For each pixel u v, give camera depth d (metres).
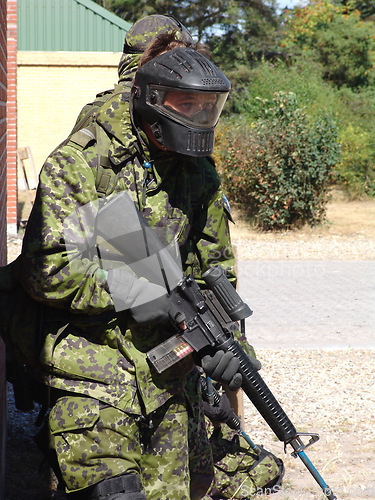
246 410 5.10
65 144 2.38
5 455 3.91
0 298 2.42
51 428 2.36
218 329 2.48
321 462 4.15
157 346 2.41
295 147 14.36
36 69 16.09
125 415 2.36
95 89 16.28
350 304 8.87
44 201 2.30
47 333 2.37
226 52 32.88
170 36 2.49
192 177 2.62
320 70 29.52
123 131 2.41
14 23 12.55
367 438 4.56
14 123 12.56
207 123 2.38
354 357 6.56
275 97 15.91
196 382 2.75
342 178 19.52
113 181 2.40
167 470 2.48
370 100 25.22
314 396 5.42
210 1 31.27
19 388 2.58
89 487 2.33
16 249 11.82
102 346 2.39
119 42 16.69
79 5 16.55
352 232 14.60
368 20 33.44
